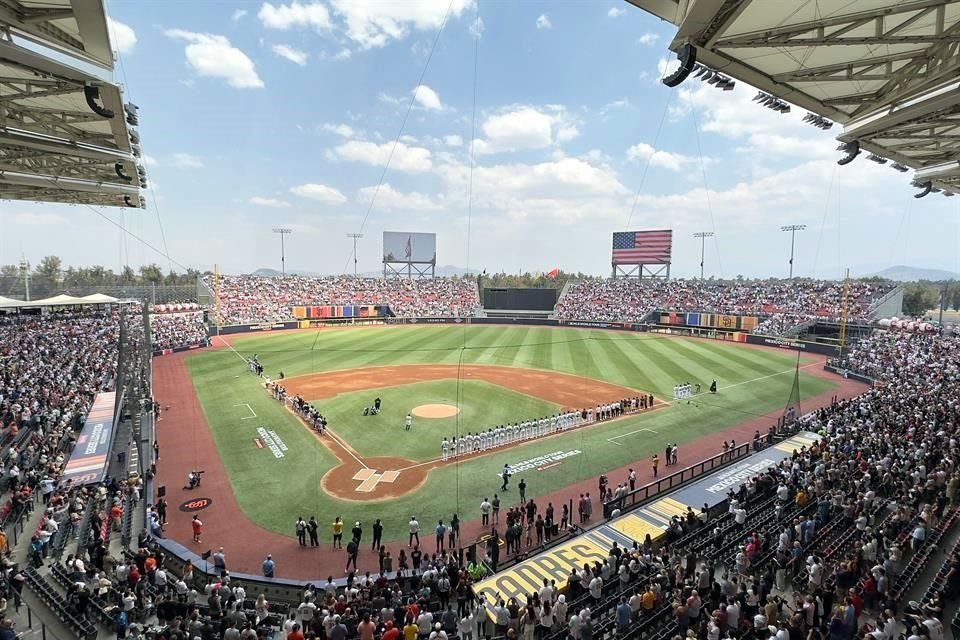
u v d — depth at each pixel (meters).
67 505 18.36
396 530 18.64
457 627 12.95
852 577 13.41
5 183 24.78
